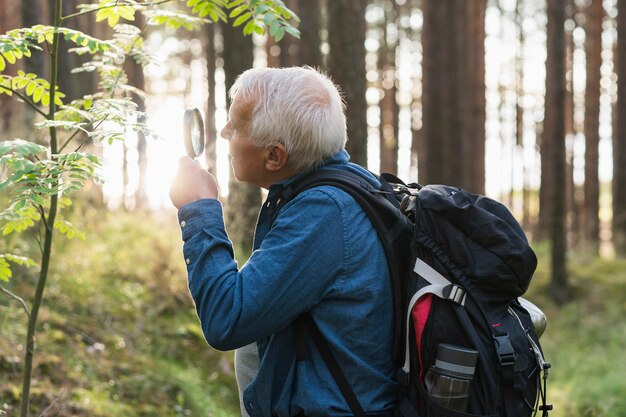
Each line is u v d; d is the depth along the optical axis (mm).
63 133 4629
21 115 5547
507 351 1624
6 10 11766
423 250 1682
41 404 3609
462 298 1634
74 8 8039
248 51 7395
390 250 1692
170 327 5242
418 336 1644
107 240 6059
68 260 5273
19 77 2166
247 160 1762
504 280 1641
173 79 19297
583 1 20641
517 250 1646
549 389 7297
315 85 1735
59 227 2305
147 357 4676
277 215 1742
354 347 1668
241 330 1586
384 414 1668
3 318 4199
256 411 1769
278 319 1610
